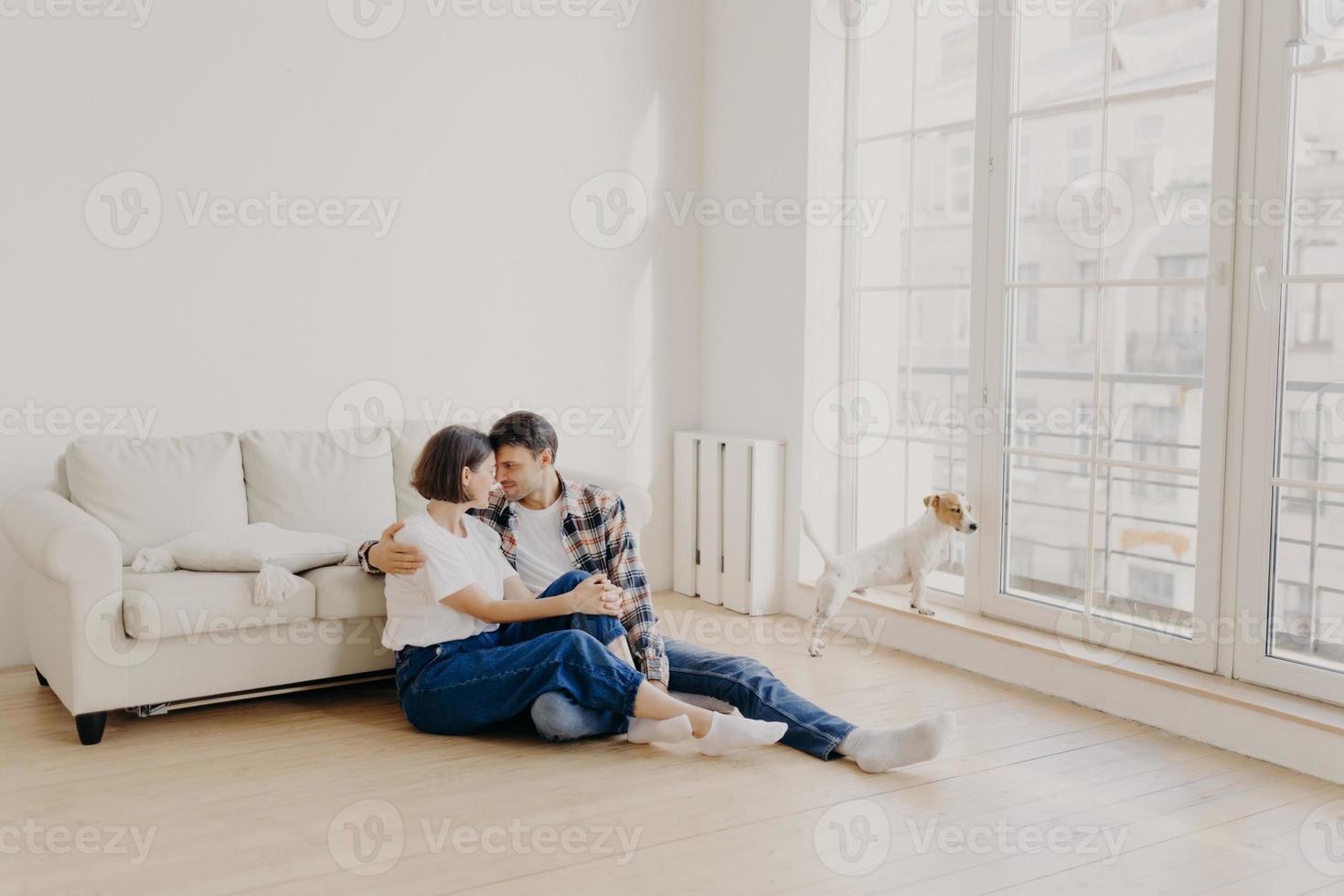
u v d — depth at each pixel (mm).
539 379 4320
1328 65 2674
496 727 3002
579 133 4324
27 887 2107
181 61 3586
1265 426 2854
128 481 3229
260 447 3457
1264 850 2287
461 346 4141
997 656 3447
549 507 3109
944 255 4023
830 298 4207
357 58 3865
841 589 3691
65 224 3463
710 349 4645
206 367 3697
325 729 2994
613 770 2695
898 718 3090
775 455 4250
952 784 2627
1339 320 2693
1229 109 2877
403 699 2932
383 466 3594
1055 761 2771
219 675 2959
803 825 2391
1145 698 3033
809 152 4098
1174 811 2477
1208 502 2990
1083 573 3391
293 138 3779
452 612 2895
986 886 2127
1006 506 3621
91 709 2816
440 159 4043
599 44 4340
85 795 2539
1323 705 2752
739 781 2631
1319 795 2562
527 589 3021
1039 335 3473
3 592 3477
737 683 2928
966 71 3789
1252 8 2822
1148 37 3113
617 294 4473
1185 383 3078
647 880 2141
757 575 4254
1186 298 3061
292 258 3811
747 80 4355
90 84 3463
